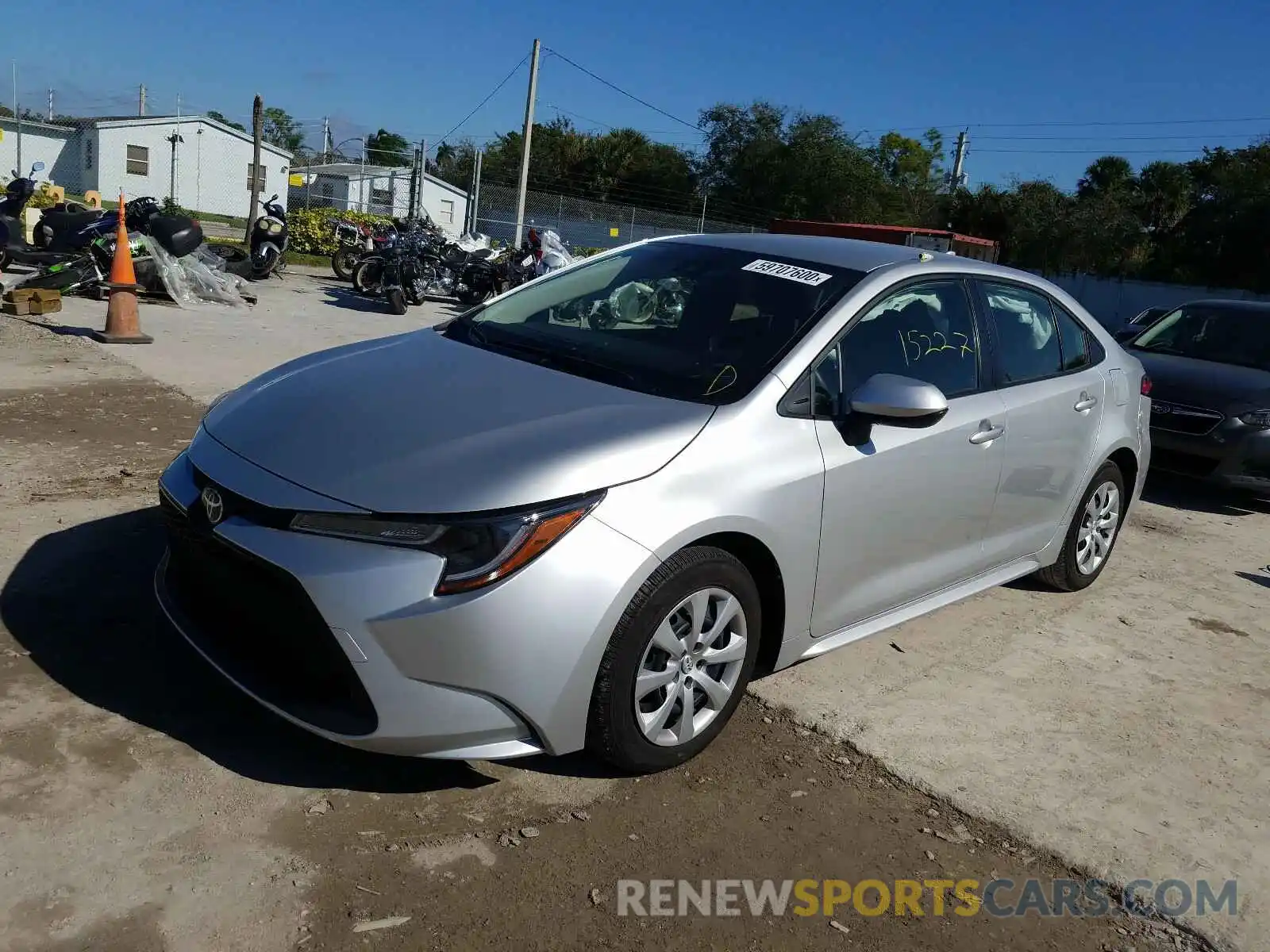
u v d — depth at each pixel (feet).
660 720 10.16
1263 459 23.00
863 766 11.22
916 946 8.67
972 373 13.70
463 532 8.86
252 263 49.08
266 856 8.74
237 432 10.43
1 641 11.55
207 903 8.14
